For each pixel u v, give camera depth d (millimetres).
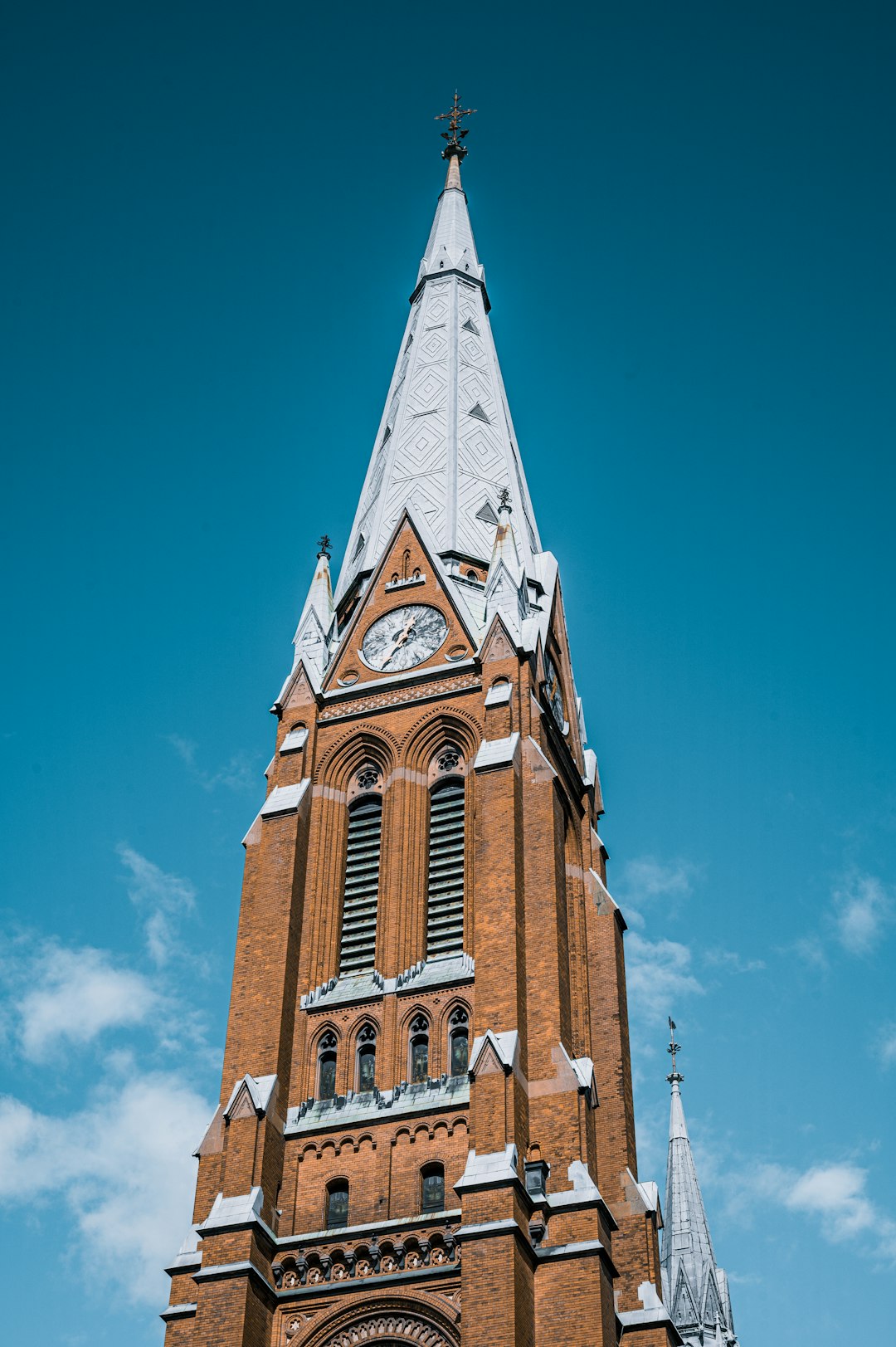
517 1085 56688
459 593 74000
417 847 66500
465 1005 61062
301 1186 58344
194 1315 55969
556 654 77062
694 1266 99062
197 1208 58094
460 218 98188
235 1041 62594
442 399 85062
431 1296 54062
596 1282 53156
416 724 69750
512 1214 53000
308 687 72688
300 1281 55938
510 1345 50312
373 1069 61125
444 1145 57750
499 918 61062
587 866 70938
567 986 61938
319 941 65000
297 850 66625
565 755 71875
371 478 85938
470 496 80000
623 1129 62906
